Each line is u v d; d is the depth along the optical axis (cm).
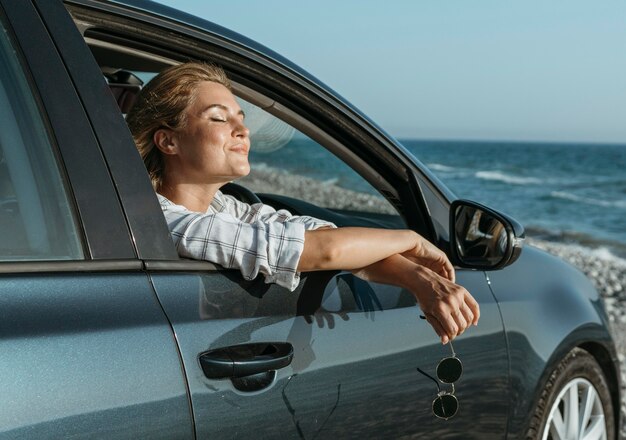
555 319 292
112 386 153
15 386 140
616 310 1123
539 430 291
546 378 285
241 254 188
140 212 174
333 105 246
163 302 170
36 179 161
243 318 184
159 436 157
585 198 4394
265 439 179
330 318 202
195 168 212
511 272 285
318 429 192
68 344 150
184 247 186
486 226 243
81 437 146
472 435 249
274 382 183
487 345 253
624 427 512
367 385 205
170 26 215
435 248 224
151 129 212
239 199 280
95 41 221
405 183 261
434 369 227
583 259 1947
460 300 207
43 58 168
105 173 170
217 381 171
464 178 5844
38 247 157
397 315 220
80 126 169
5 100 161
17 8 168
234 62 229
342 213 287
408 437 219
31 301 150
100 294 160
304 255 197
